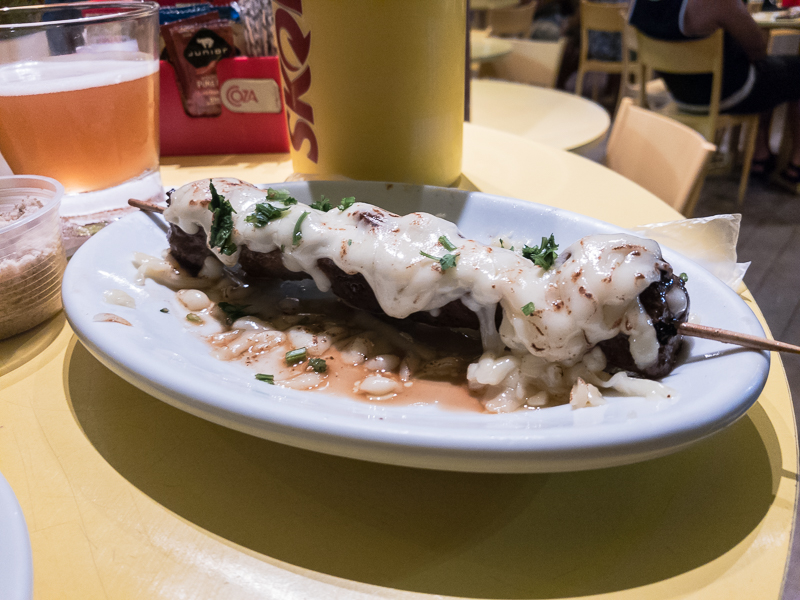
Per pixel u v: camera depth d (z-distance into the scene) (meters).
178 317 0.23
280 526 0.15
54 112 0.26
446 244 0.20
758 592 0.14
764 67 0.85
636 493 0.16
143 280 0.23
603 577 0.14
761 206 0.90
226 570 0.14
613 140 0.49
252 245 0.22
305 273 0.24
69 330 0.23
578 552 0.15
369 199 0.28
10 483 0.16
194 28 0.36
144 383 0.16
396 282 0.20
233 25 0.37
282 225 0.22
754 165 0.99
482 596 0.14
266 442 0.18
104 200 0.30
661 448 0.14
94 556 0.14
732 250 0.24
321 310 0.24
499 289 0.19
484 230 0.26
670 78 0.93
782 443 0.18
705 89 0.88
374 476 0.17
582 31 1.29
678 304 0.18
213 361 0.21
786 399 0.20
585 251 0.18
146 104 0.29
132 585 0.14
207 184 0.24
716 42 0.81
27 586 0.11
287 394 0.18
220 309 0.24
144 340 0.19
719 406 0.15
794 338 0.61
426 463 0.14
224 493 0.16
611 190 0.34
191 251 0.24
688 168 0.38
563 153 0.40
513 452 0.14
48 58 0.27
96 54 0.28
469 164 0.38
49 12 0.30
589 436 0.14
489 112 0.70
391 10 0.27
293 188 0.27
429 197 0.27
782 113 1.22
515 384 0.19
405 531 0.15
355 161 0.31
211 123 0.39
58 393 0.20
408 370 0.21
